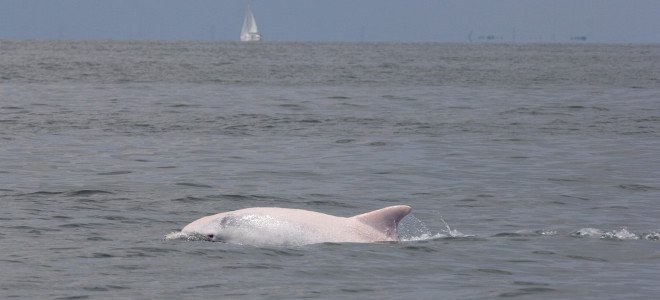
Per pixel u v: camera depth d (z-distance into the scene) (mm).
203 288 56219
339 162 118125
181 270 60438
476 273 61062
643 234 75000
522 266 63250
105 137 142125
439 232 76312
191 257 63531
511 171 112312
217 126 159875
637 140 143875
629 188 100750
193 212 84812
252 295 54844
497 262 64312
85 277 58531
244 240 67188
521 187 100938
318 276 59344
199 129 155000
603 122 172625
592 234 74688
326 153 126500
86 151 126000
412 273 60656
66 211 83062
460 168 114250
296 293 55406
